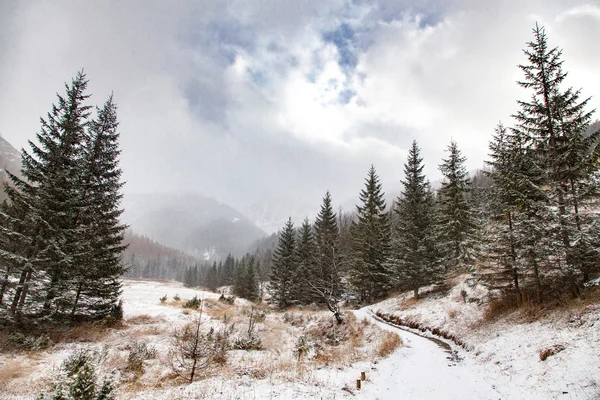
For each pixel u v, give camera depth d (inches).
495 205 701.9
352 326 943.7
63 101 729.6
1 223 652.1
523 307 616.4
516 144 646.5
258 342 735.1
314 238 1812.3
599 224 493.7
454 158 1159.0
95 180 806.5
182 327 829.2
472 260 1013.2
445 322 811.4
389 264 1269.7
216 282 4296.3
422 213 1200.2
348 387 382.9
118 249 810.2
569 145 549.0
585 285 530.9
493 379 412.8
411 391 381.1
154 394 366.3
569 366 349.4
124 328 780.6
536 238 563.2
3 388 376.5
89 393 278.8
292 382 398.6
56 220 693.3
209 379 425.7
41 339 575.5
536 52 620.1
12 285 615.8
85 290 778.8
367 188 1596.9
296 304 1712.6
